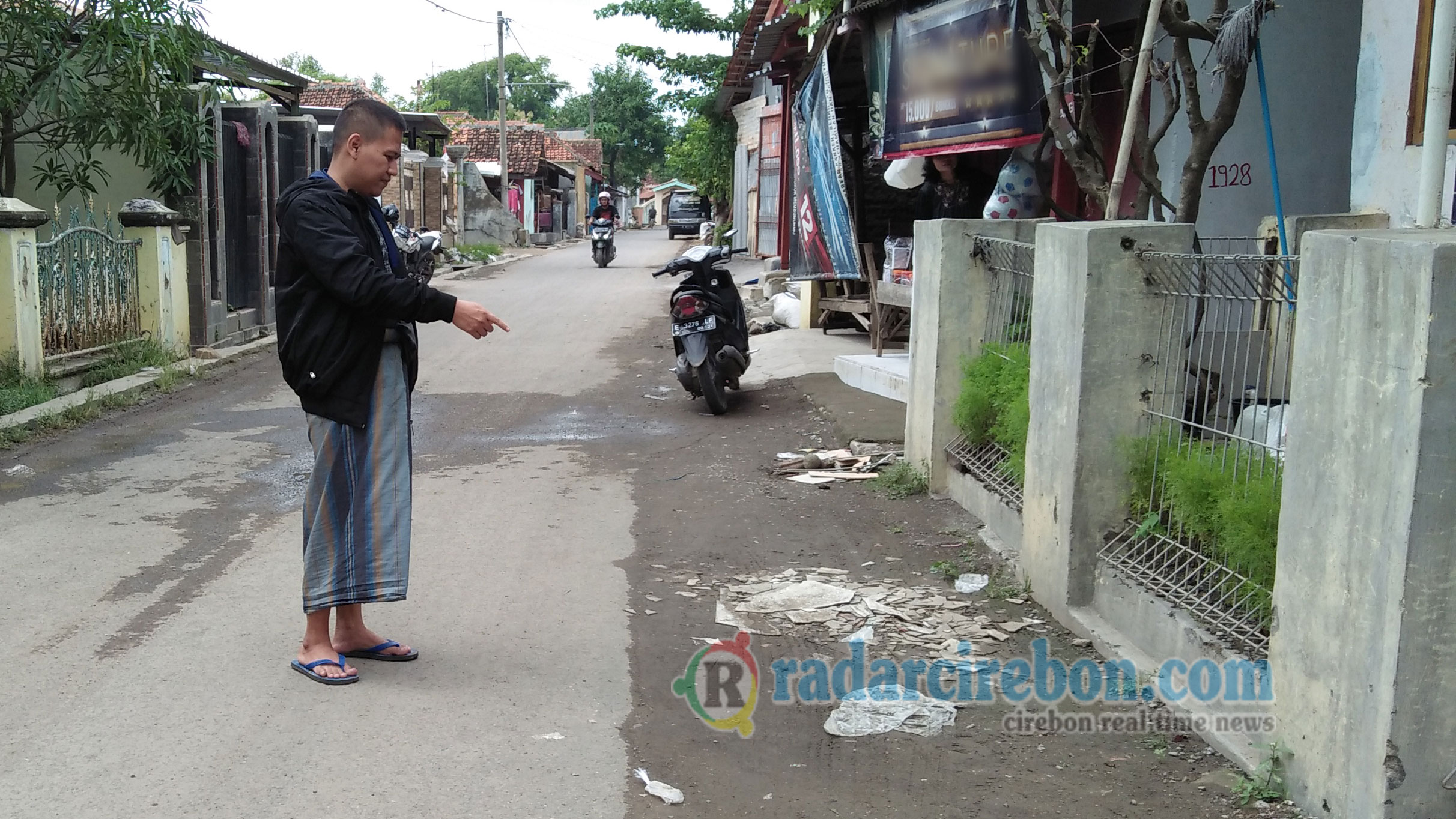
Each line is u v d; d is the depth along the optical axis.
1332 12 7.19
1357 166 5.62
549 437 8.37
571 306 17.12
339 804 3.21
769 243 23.80
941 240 6.32
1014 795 3.37
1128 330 4.49
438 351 12.36
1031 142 7.77
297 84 18.33
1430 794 2.85
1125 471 4.56
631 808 3.25
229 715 3.74
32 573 5.13
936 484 6.52
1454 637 2.79
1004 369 5.98
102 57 10.25
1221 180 7.31
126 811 3.14
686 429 8.62
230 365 11.47
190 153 11.38
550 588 5.09
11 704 3.79
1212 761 3.55
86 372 9.87
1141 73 5.57
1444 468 2.72
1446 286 2.66
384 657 4.21
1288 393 4.39
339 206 3.85
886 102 9.90
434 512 6.32
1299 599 3.19
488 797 3.29
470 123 48.59
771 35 14.92
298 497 6.57
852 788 3.41
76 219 10.09
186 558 5.38
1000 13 7.88
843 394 9.48
